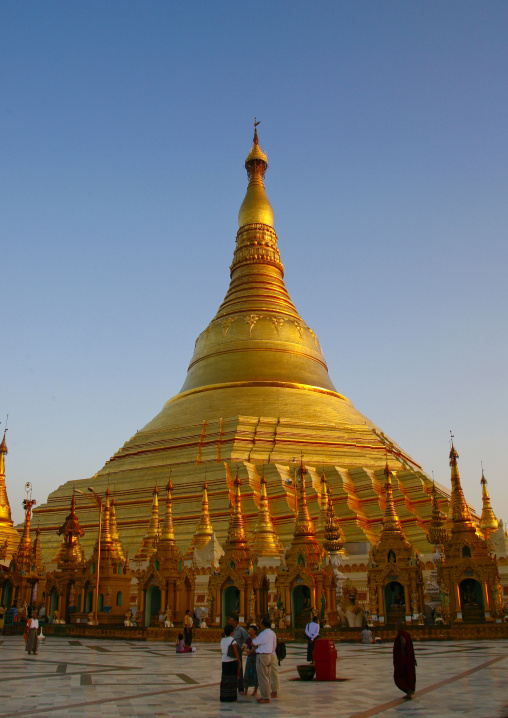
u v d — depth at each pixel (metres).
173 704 20.11
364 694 21.75
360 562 60.16
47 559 76.06
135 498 78.00
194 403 89.06
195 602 59.75
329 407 88.50
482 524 69.56
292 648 41.38
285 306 102.44
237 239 110.75
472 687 22.80
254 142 117.50
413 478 75.25
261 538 62.47
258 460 77.75
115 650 41.00
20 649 41.69
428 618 50.22
